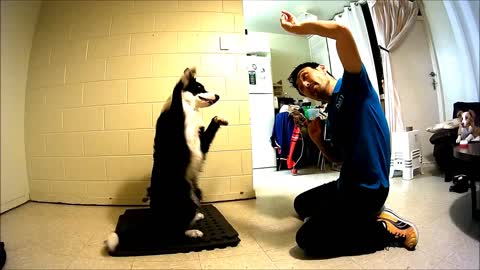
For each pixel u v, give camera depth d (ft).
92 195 5.74
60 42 6.00
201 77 5.86
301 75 3.43
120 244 3.27
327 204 3.40
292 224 4.12
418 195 5.32
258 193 6.49
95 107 5.78
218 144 5.85
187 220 3.52
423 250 2.92
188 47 5.88
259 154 10.38
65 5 6.09
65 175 5.85
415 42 9.32
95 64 5.85
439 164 6.82
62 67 5.94
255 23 12.14
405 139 7.13
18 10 5.72
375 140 2.98
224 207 5.26
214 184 5.80
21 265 2.97
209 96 3.92
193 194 3.67
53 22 6.09
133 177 5.66
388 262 2.69
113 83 5.77
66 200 5.83
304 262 2.79
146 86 5.75
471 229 3.44
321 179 8.13
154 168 3.72
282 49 13.42
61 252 3.31
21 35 5.83
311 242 2.82
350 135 3.10
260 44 10.86
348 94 2.98
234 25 6.10
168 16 5.94
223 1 6.11
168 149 3.56
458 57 8.57
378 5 8.96
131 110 5.72
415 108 9.15
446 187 5.92
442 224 3.67
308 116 9.43
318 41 12.92
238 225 4.13
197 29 5.96
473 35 8.02
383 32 8.94
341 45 2.67
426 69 9.35
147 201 5.59
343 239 2.85
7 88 5.52
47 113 5.94
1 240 3.75
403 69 9.14
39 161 5.98
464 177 5.51
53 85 5.94
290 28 2.87
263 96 10.52
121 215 4.75
